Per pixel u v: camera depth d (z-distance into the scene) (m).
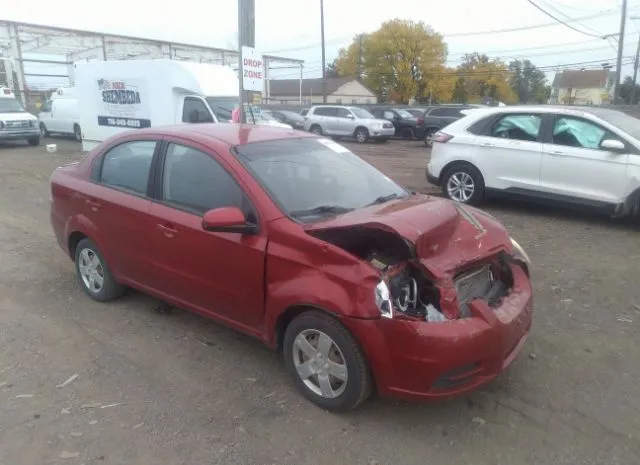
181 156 4.17
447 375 3.06
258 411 3.45
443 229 3.34
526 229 7.73
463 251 3.41
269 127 4.79
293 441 3.17
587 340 4.38
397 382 3.11
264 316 3.62
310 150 4.39
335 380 3.39
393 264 3.20
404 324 3.02
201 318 4.77
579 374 3.89
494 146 8.66
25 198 10.28
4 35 32.81
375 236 3.33
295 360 3.55
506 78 74.44
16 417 3.38
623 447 3.12
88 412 3.43
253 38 11.26
